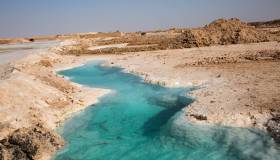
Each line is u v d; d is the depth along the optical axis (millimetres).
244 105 15852
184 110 16781
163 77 25922
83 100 21422
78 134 15875
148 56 43125
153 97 21281
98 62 44594
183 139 13789
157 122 16859
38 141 13570
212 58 34344
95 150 13945
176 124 15211
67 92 23125
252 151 11922
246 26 53719
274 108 14836
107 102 21219
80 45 75062
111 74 32438
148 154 13188
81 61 46594
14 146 13320
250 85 19969
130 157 13078
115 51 56188
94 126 16922
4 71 25906
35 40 116625
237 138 12961
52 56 47062
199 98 18453
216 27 55250
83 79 30859
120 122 17328
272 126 13164
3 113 15695
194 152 12656
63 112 18812
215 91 19500
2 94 17172
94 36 125625
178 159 12359
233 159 11734
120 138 15180
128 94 22969
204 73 25797
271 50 35875
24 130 14438
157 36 100438
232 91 18953
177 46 52344
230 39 50281
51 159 13195
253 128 13484
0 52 51656
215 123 14430
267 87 18984
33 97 18750
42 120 16688
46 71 28125
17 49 59938
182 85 22891
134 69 32156
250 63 28922
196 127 14461
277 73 22953
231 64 29359
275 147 11867
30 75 23422
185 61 34469
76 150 14008
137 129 16219
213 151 12477
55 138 14531
